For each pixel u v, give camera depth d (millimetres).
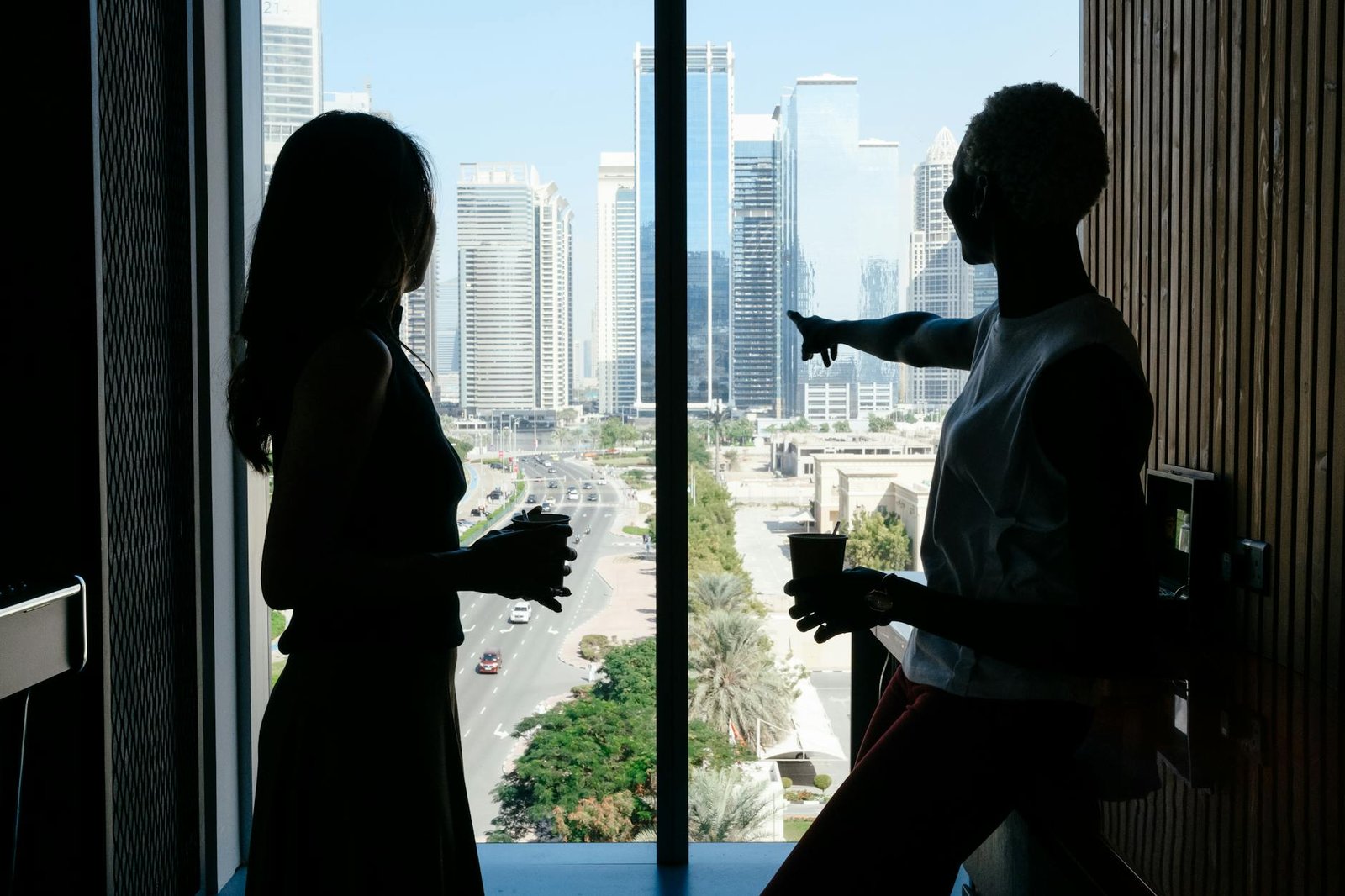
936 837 1186
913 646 1309
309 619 1130
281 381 1130
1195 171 2164
